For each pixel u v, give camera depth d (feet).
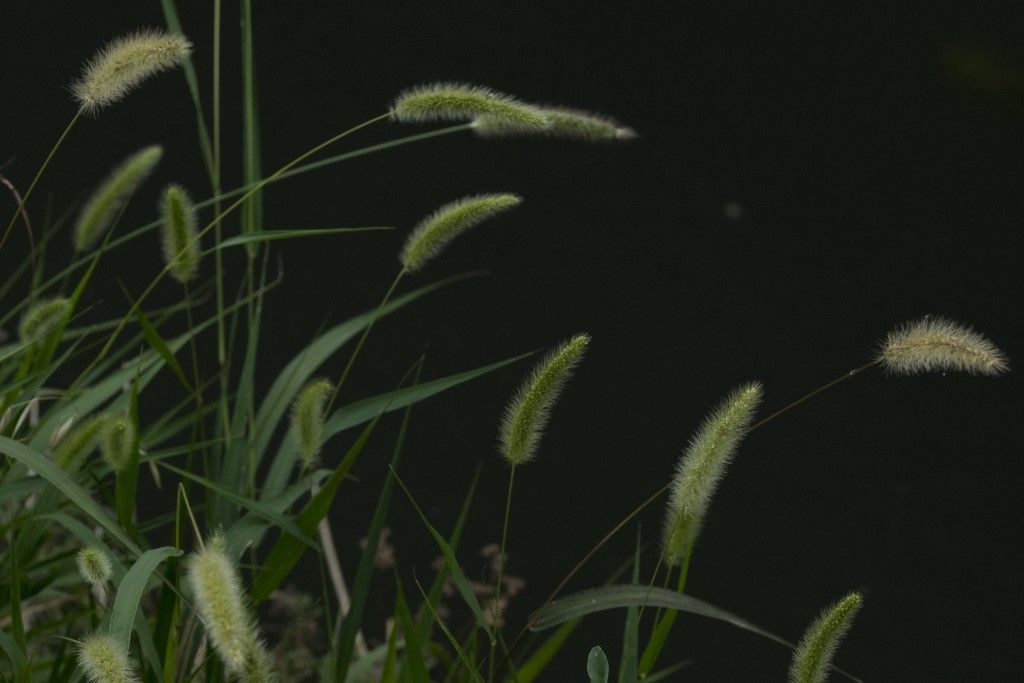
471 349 22.63
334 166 26.66
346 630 7.76
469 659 7.59
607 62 30.53
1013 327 23.85
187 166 25.34
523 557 18.40
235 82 28.25
